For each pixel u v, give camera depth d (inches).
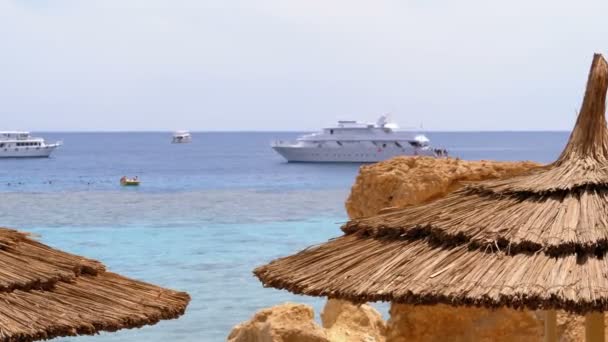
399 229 519.2
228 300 1560.0
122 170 7180.1
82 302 498.6
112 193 4490.7
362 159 7431.1
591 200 484.7
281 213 3314.5
